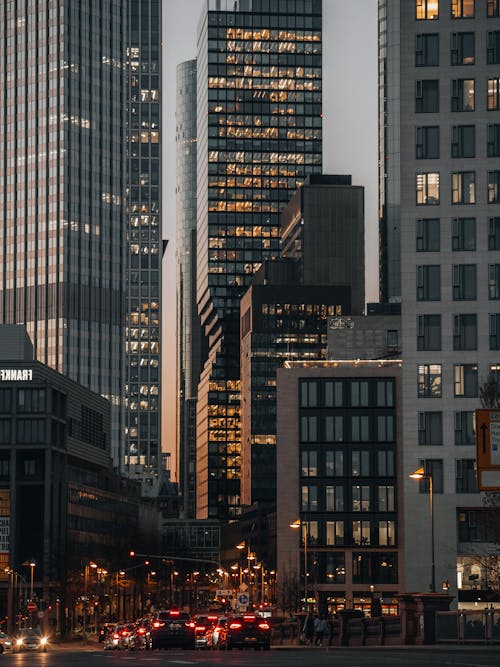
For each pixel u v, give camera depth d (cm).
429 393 15912
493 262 15912
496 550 15112
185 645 9806
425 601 8669
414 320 15975
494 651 7662
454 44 16150
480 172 16025
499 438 6309
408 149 16112
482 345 15875
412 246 16038
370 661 6169
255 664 5919
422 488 15912
